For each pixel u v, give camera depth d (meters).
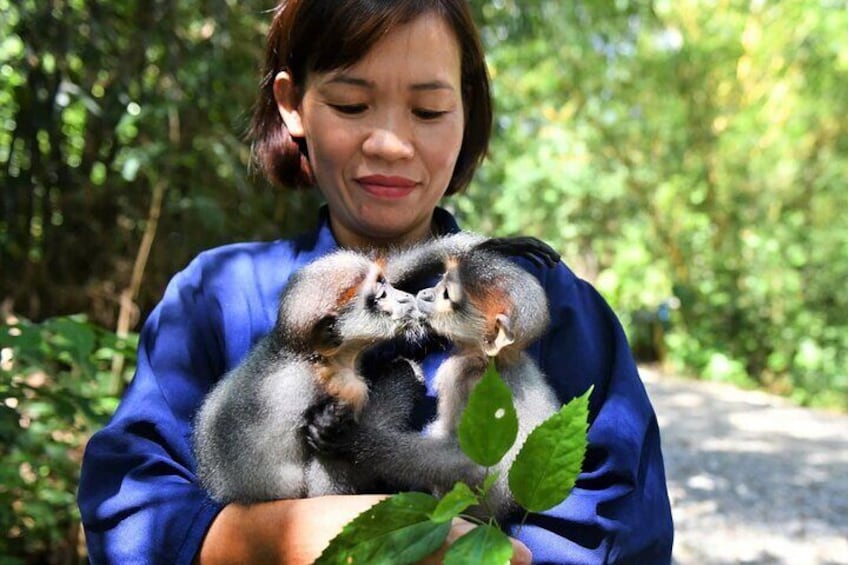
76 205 2.17
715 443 3.62
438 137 0.91
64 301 2.20
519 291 0.87
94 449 0.87
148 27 2.01
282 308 0.88
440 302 0.87
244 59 2.09
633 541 0.84
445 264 0.90
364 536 0.71
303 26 0.91
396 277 0.91
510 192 5.03
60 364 1.84
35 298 2.18
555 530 0.83
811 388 4.76
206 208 1.92
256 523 0.79
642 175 5.44
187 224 2.17
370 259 0.91
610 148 5.50
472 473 0.84
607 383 0.94
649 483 0.90
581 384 0.92
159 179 2.01
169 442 0.88
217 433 0.86
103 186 2.17
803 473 3.22
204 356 0.93
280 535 0.78
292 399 0.86
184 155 1.98
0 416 1.40
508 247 0.89
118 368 1.86
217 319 0.94
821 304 5.18
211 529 0.81
